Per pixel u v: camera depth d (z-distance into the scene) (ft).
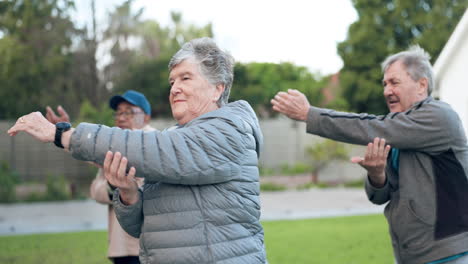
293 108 9.66
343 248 23.52
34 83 74.79
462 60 30.89
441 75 32.78
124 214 7.44
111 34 80.23
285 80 88.89
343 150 63.98
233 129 7.09
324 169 66.13
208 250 6.90
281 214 37.37
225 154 6.95
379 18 75.61
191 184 7.00
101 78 80.07
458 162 9.00
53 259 22.47
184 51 7.58
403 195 9.16
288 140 67.41
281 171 66.44
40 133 6.52
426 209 8.89
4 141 62.64
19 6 73.92
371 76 75.61
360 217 34.37
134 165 6.59
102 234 29.63
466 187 8.92
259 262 7.26
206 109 7.57
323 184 61.72
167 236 6.97
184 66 7.49
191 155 6.77
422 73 9.71
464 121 30.83
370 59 75.41
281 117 81.66
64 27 76.69
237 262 7.00
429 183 8.97
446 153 8.98
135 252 12.58
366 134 9.21
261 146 7.97
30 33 74.90
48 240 27.76
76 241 27.22
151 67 76.95
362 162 9.11
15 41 74.08
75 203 49.42
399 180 9.26
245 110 7.65
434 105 9.10
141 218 7.61
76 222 35.50
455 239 8.62
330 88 90.38
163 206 7.06
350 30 77.46
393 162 9.61
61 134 6.54
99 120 61.62
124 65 79.66
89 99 79.00
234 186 7.13
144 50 84.84
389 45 75.20
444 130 8.89
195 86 7.45
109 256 12.64
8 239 28.37
